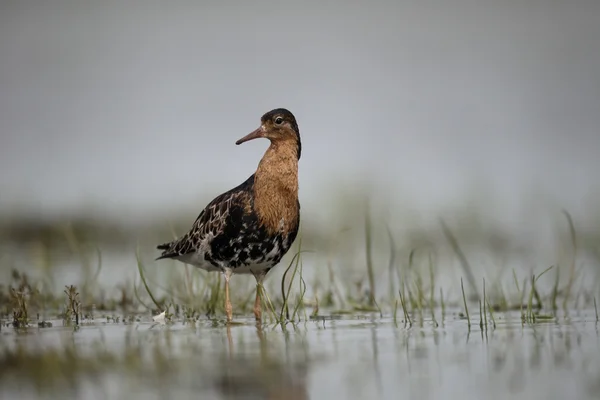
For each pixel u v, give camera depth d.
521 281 16.28
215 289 14.27
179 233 22.19
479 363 9.59
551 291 15.01
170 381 8.85
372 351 10.30
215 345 10.73
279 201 13.53
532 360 9.70
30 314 13.84
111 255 19.56
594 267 17.48
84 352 10.27
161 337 11.40
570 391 8.37
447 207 22.80
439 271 17.56
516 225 21.92
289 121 13.64
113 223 23.09
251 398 8.26
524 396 8.23
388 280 16.67
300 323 12.71
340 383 8.80
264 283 16.33
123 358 9.90
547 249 19.78
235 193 13.64
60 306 14.58
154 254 19.62
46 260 17.91
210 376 9.05
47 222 22.86
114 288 15.70
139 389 8.54
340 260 18.98
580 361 9.62
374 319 13.06
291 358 9.91
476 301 14.70
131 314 13.77
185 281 15.16
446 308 14.08
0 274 17.31
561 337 11.07
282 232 13.66
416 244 20.67
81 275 17.02
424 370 9.30
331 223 22.22
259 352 10.25
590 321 12.44
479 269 17.70
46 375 9.09
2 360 9.81
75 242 19.41
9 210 23.88
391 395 8.36
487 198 22.95
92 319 13.27
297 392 8.48
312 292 15.60
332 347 10.57
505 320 12.66
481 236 21.25
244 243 13.55
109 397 8.27
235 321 13.02
